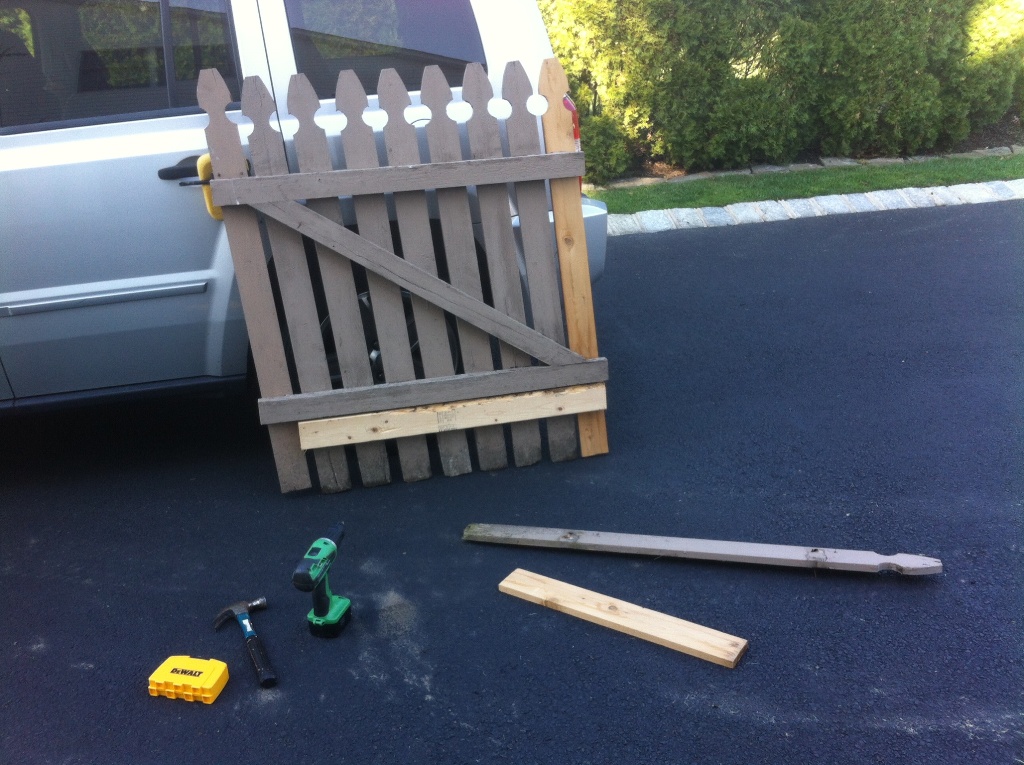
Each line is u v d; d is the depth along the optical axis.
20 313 3.49
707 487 3.58
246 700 2.62
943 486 3.48
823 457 3.75
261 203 3.28
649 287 5.89
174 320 3.62
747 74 8.03
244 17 3.48
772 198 7.35
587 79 8.01
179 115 3.49
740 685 2.55
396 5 3.55
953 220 6.74
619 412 4.25
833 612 2.83
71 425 4.47
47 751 2.48
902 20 7.93
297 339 3.50
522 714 2.50
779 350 4.83
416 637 2.84
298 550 3.35
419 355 3.96
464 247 3.51
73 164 3.38
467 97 3.34
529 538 3.23
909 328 4.99
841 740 2.35
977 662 2.59
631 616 2.82
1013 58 8.16
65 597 3.14
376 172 3.32
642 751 2.35
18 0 3.43
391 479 3.80
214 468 3.99
